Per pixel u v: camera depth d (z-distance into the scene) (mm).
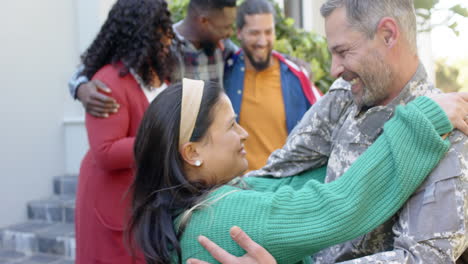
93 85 1937
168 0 3494
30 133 4188
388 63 1109
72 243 3584
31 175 4191
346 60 1129
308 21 5098
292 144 1421
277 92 2623
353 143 1228
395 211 1004
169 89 1107
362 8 1094
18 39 4070
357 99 1178
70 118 4480
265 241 958
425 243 974
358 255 1196
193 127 1057
